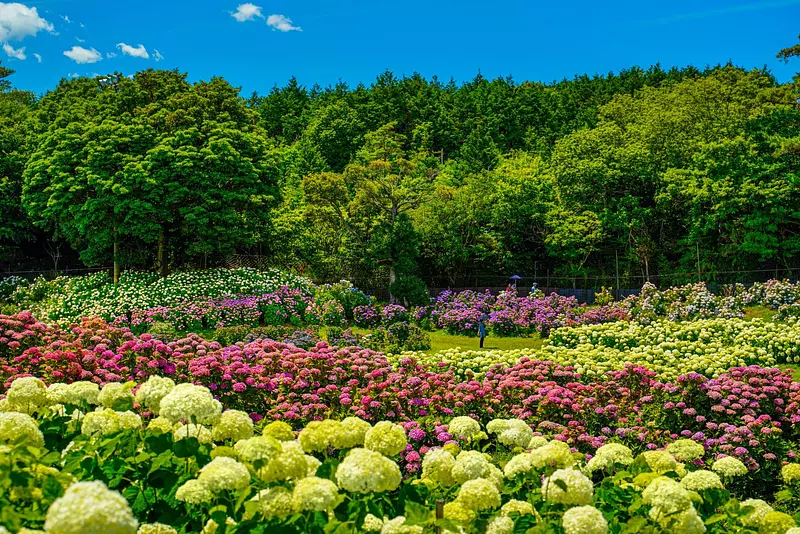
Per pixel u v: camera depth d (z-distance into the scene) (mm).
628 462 5230
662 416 10320
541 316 25969
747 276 35219
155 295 24688
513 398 10570
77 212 28641
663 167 40469
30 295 27109
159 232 29266
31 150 37125
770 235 34031
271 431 4395
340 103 74188
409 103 74938
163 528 3604
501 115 69500
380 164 33688
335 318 26500
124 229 28641
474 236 40312
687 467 8195
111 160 28766
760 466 8977
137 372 10102
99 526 2430
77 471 3969
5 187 36312
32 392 4836
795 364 17047
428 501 4410
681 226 40969
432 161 59219
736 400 10211
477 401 10219
